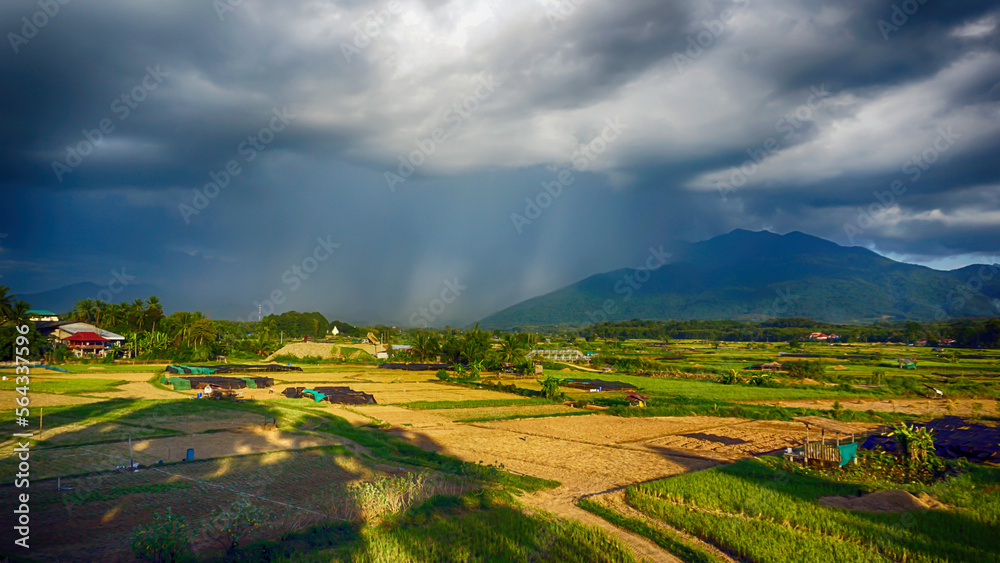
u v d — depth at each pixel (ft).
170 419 118.73
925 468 89.40
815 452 93.81
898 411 178.91
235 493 63.82
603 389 236.02
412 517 57.06
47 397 145.18
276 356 346.95
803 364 284.82
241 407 142.10
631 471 87.35
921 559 48.73
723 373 285.43
